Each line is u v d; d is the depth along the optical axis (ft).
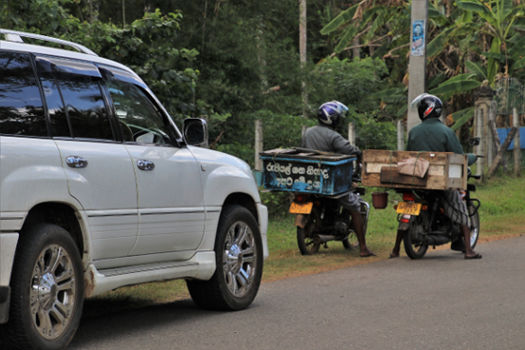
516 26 113.09
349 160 41.91
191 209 26.22
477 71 113.70
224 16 77.20
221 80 73.67
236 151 62.08
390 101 122.62
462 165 40.98
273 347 22.44
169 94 54.54
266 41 84.69
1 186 19.40
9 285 19.54
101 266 23.06
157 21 53.36
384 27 157.79
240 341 23.22
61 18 48.19
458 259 41.98
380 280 34.94
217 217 27.63
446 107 123.65
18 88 21.04
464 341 23.06
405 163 40.65
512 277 35.37
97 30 50.90
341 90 110.73
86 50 24.48
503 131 95.04
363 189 43.91
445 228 43.04
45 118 21.48
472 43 116.16
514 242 48.80
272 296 31.27
